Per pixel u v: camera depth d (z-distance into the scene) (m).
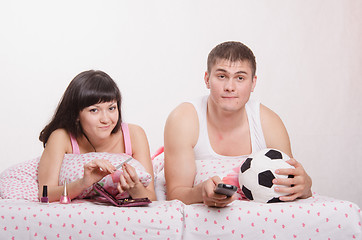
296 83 4.04
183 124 2.16
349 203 1.78
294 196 1.89
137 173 1.94
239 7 4.03
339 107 4.05
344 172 4.03
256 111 2.23
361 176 4.03
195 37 4.01
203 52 4.02
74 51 3.96
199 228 1.72
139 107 3.98
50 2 3.96
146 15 4.00
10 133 3.90
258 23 4.04
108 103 2.04
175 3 4.01
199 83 4.01
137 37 3.99
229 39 4.02
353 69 4.06
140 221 1.70
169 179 2.15
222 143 2.22
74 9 3.97
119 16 3.99
